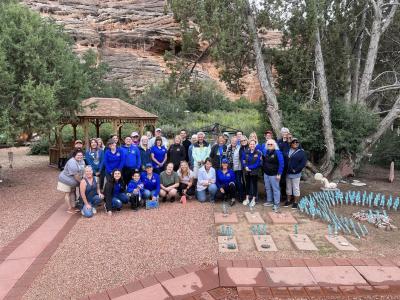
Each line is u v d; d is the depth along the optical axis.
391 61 15.01
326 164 11.12
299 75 11.14
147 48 36.53
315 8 10.05
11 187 10.55
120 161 7.97
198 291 4.16
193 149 9.11
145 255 5.22
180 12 10.37
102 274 4.62
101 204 8.31
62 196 9.39
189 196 8.81
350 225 6.67
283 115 11.36
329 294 4.07
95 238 5.96
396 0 12.30
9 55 10.25
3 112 9.48
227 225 6.67
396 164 14.73
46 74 10.70
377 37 12.25
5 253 5.33
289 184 8.08
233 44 10.34
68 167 7.56
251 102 35.97
